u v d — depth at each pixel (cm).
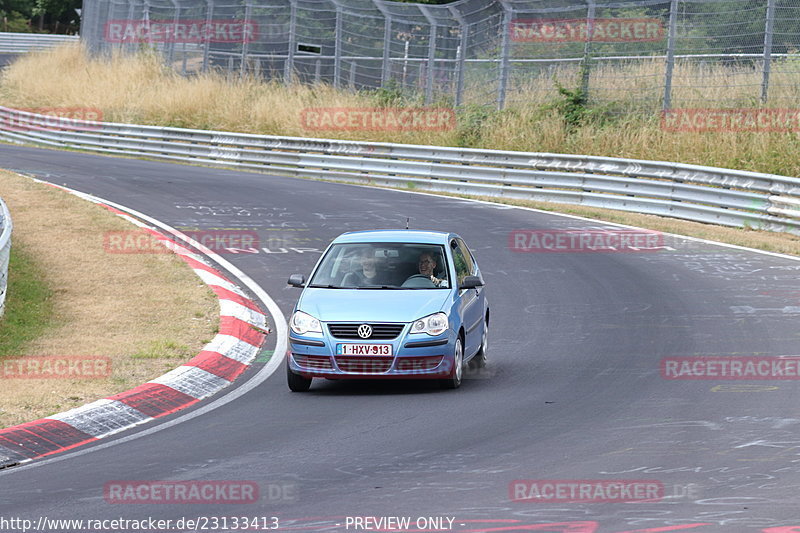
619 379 4131
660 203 8994
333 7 15000
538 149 11712
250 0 15862
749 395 3781
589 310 5612
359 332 3975
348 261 4422
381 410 3747
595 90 12131
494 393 3984
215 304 5694
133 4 17912
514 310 5678
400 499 2612
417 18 15675
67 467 3100
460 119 12850
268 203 9388
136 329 5153
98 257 6719
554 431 3325
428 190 10650
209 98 15112
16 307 5478
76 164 11919
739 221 8362
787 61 10756
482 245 7525
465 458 3019
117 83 16688
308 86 15025
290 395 4094
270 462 3048
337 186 10781
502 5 12450
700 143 10512
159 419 3762
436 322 4000
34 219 7756
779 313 5362
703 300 5759
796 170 9619
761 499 2525
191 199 9506
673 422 3406
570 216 8875
